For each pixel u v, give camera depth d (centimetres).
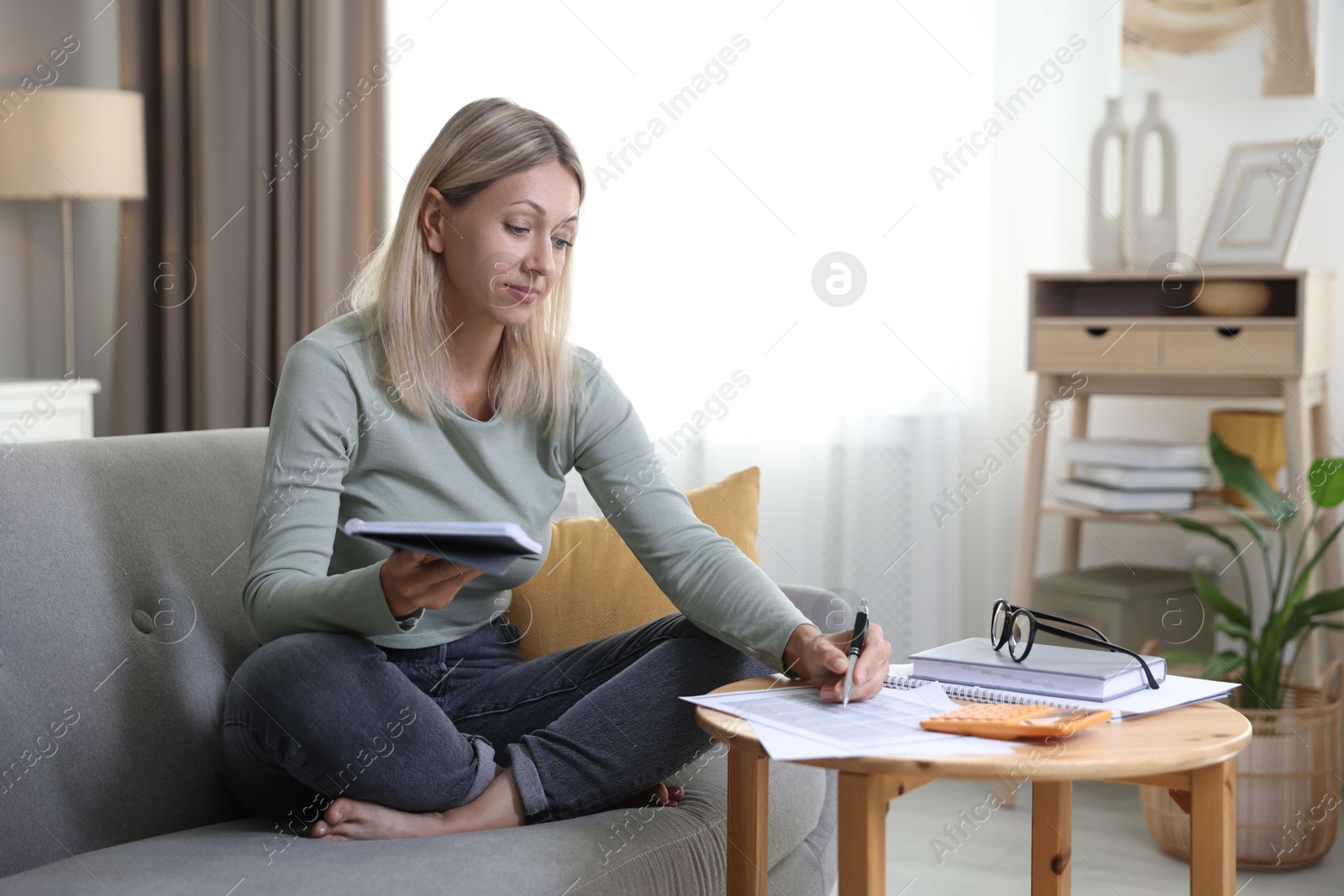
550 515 137
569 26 303
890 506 280
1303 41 248
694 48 294
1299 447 221
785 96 286
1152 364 228
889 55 279
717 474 293
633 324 299
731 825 109
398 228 126
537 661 131
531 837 105
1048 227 271
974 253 276
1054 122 269
